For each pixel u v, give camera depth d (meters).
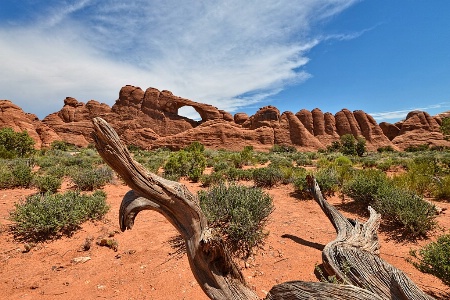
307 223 5.87
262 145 71.00
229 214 4.86
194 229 1.95
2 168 10.61
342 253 3.42
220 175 10.72
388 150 67.38
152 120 76.75
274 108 77.94
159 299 3.16
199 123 80.81
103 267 3.93
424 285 3.41
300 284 2.35
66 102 81.25
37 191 8.21
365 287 2.76
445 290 3.28
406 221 5.03
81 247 4.52
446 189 7.88
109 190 8.76
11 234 4.93
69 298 3.21
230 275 2.11
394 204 5.54
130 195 1.85
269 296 2.65
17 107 66.38
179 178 11.67
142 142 71.12
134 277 3.64
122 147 1.66
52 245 4.58
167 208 1.90
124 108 77.62
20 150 23.41
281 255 4.29
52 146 46.03
